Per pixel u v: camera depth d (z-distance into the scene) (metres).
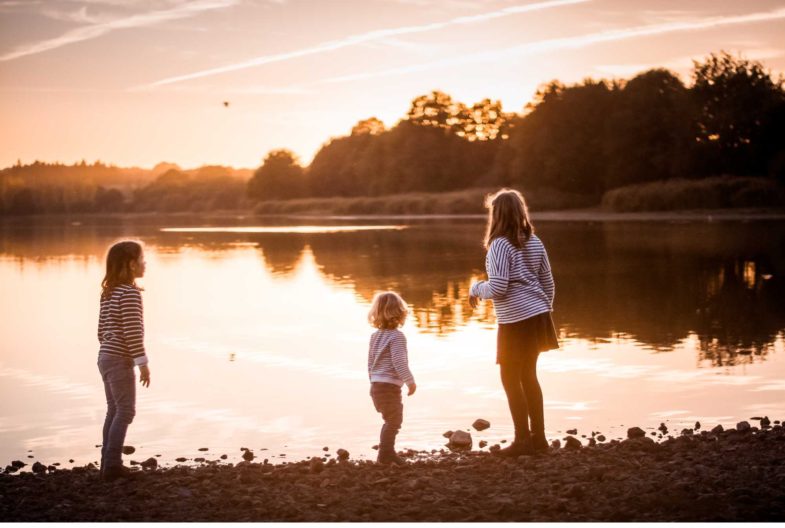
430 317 16.20
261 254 34.28
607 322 14.76
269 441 8.04
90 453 7.82
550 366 11.08
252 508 5.49
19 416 9.19
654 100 73.06
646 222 51.22
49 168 129.75
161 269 28.11
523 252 6.88
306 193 128.50
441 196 90.69
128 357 6.62
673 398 9.24
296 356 12.60
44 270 28.61
